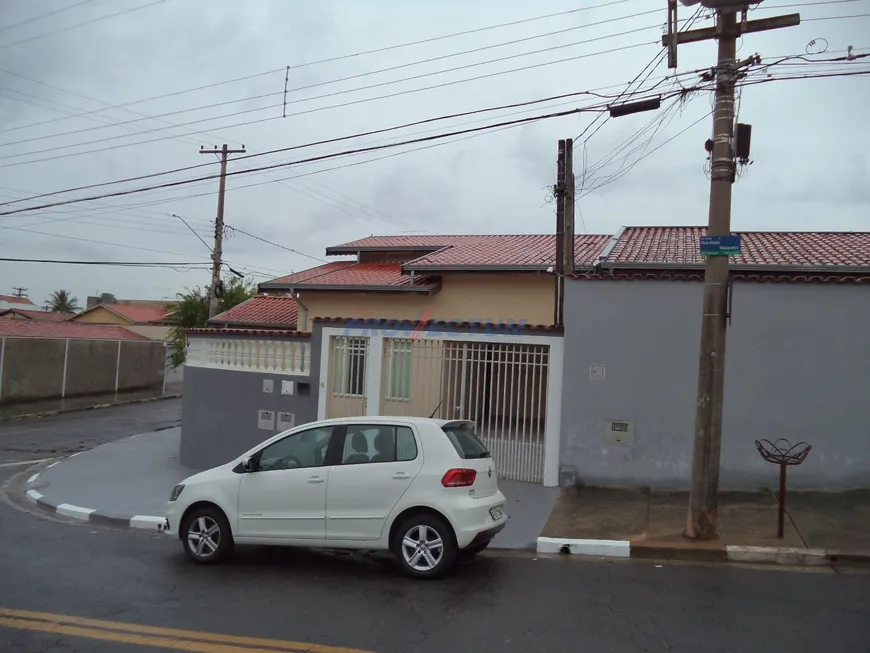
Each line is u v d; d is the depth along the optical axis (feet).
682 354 35.65
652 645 17.95
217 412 46.65
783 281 34.01
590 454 36.70
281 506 25.64
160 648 18.12
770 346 34.22
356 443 25.63
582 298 37.06
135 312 169.07
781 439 33.58
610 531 29.35
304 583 24.08
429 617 20.34
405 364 40.81
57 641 18.62
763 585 23.08
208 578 24.81
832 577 23.93
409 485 24.30
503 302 55.57
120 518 34.96
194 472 46.62
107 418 81.82
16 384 89.66
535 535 29.45
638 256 45.44
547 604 21.39
